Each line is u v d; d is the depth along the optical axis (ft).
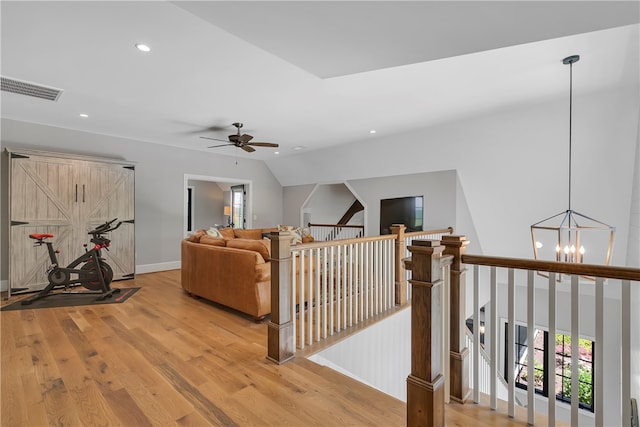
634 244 12.77
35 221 14.26
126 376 7.25
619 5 4.13
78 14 6.71
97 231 14.19
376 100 12.07
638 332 9.43
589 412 17.67
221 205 32.86
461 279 6.46
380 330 10.96
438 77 9.97
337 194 29.71
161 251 19.72
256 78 10.05
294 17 4.71
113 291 14.32
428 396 5.26
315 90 11.03
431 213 18.86
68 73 9.68
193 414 5.93
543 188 15.72
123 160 17.78
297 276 11.62
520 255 19.36
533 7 4.26
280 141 19.11
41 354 8.30
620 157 12.97
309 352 8.57
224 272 11.97
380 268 11.84
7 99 11.96
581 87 10.81
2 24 7.07
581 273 4.90
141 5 6.43
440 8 4.36
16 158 13.80
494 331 6.10
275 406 6.21
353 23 4.85
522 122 13.76
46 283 14.52
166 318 11.27
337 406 6.24
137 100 12.05
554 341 5.24
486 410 6.14
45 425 5.58
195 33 7.49
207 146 20.42
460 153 16.78
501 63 9.03
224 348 8.82
